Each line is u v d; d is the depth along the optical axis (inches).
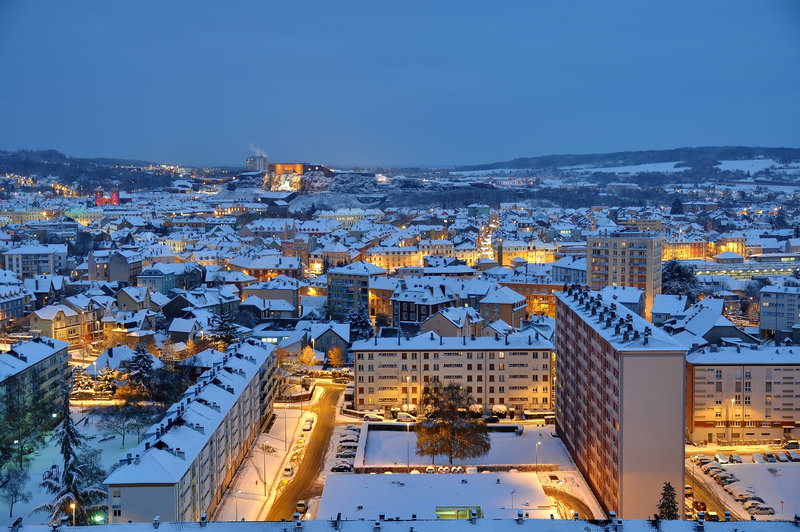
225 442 6884.8
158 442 5846.5
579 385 7431.1
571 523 4554.6
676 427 6018.7
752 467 7391.7
